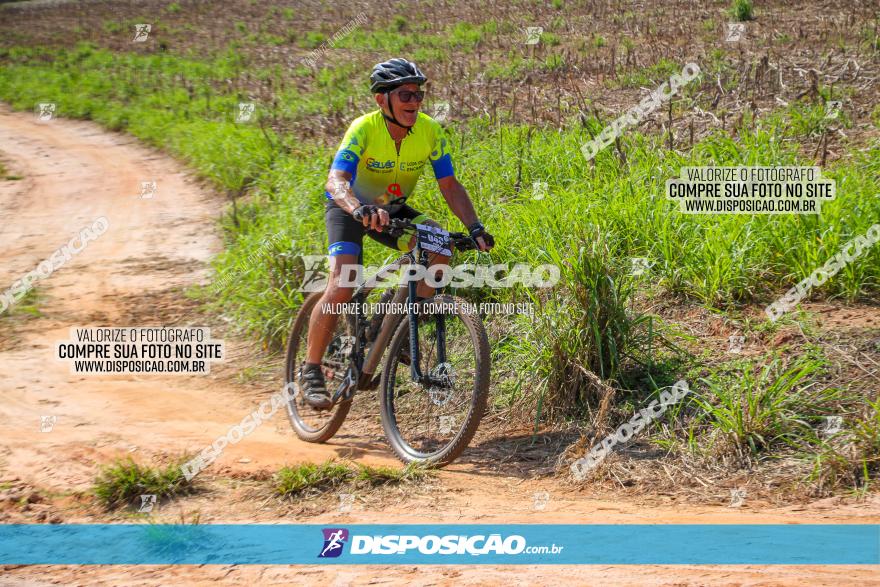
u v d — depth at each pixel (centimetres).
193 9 3322
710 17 1761
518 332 552
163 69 2198
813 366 465
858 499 375
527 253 605
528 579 312
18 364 653
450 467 453
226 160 1214
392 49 1978
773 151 761
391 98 443
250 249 800
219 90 1853
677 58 1361
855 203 624
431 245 439
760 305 562
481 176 820
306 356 509
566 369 490
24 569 343
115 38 2811
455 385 527
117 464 430
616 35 1705
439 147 472
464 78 1442
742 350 511
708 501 389
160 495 418
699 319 554
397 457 472
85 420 545
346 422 537
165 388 609
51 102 2012
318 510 397
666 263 592
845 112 930
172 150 1475
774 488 394
